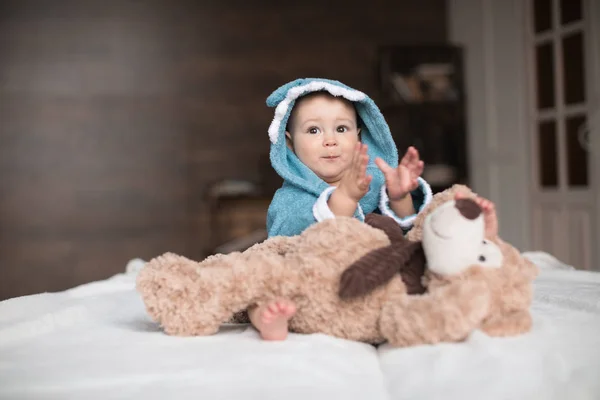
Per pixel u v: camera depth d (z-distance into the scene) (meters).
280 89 1.40
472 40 4.59
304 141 1.39
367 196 1.34
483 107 4.47
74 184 4.86
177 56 4.96
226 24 4.99
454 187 1.05
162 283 0.99
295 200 1.29
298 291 0.95
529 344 0.85
